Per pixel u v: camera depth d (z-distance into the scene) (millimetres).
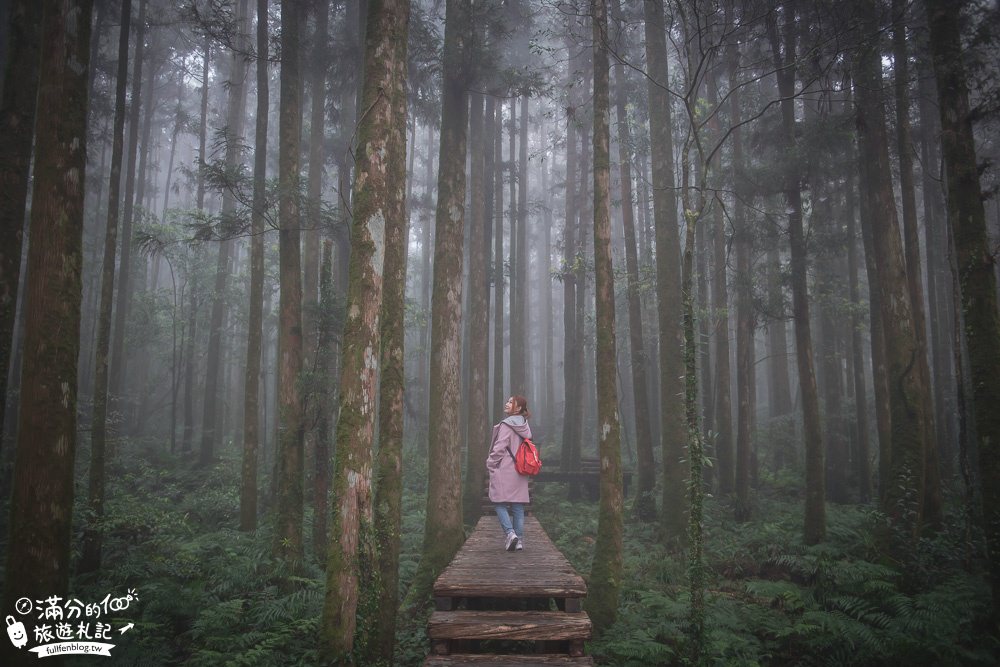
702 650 5055
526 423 7125
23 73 6770
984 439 5969
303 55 12234
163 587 6723
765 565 8602
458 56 10281
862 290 18828
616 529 6484
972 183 6254
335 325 8617
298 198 8695
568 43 17203
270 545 8109
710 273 15695
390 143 4855
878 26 8758
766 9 8680
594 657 5637
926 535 8680
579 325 16531
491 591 5164
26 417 3738
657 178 11344
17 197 6633
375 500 4832
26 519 3648
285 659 5418
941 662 5582
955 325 7953
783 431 17312
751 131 14266
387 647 4496
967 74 7695
